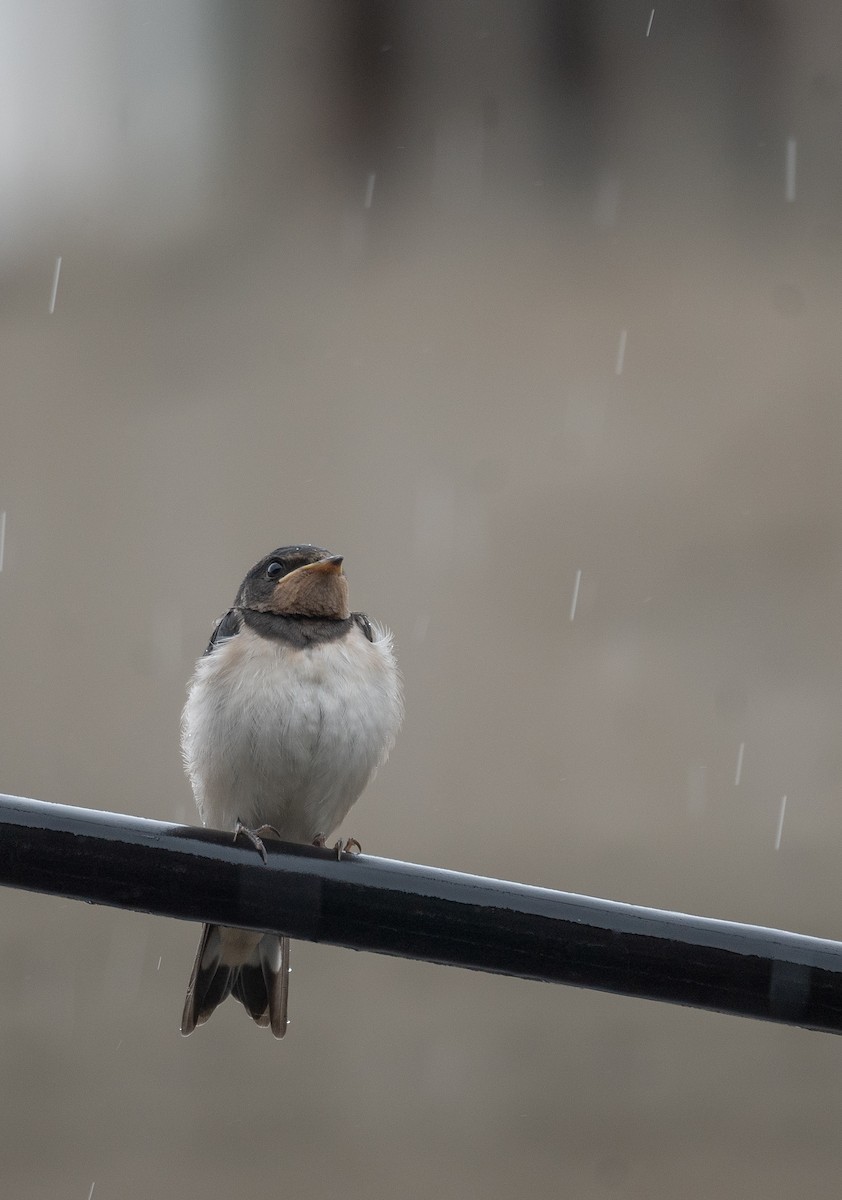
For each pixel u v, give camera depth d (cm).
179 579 1770
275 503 1828
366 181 2186
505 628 1650
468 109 2142
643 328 1905
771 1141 1108
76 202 2331
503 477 1798
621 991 380
